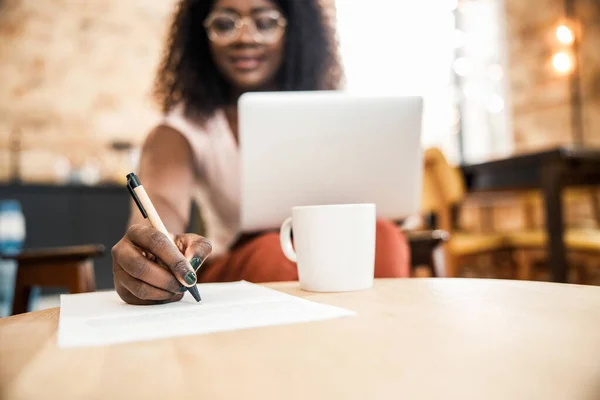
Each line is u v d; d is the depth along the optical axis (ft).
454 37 16.51
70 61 15.06
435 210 8.38
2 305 11.10
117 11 15.46
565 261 7.90
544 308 1.53
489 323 1.33
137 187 1.88
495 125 15.93
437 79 16.58
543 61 14.32
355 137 3.21
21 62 14.70
